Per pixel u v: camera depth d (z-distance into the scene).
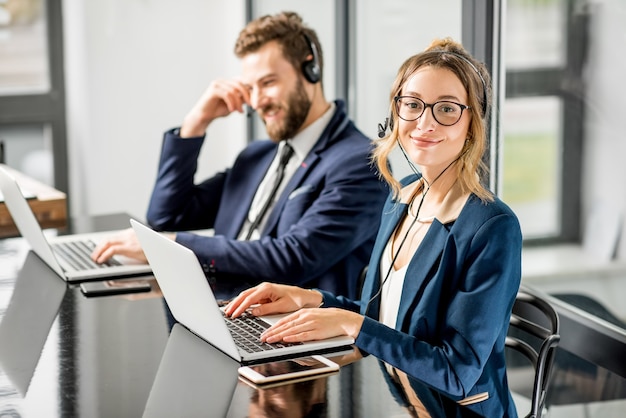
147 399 1.66
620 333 2.66
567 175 2.82
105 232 2.91
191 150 3.02
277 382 1.72
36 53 4.60
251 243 2.57
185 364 1.82
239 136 4.67
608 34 2.63
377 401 1.65
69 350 1.92
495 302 1.78
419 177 2.12
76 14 4.51
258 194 2.90
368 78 3.76
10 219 3.02
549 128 2.85
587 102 2.72
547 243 2.93
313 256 2.58
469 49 3.00
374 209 2.68
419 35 3.37
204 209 3.08
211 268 2.55
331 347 1.88
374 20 3.67
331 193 2.65
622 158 2.63
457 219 1.86
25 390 1.71
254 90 2.79
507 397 1.91
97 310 2.18
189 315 1.97
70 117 4.67
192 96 4.69
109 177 4.65
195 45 4.65
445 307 1.87
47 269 2.53
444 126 1.86
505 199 3.01
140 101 4.62
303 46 2.78
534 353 2.08
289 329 1.86
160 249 1.93
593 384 2.77
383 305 2.03
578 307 2.85
